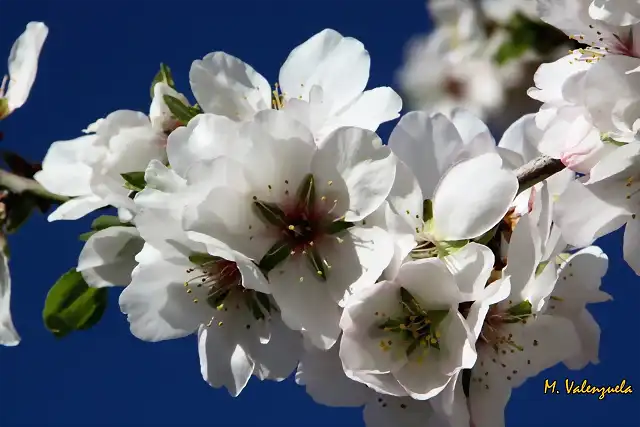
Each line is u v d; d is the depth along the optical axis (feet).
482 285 1.75
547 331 1.82
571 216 1.80
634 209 1.80
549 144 1.81
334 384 1.82
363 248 1.76
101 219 1.83
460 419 1.78
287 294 1.76
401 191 1.77
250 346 1.80
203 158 1.75
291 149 1.76
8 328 1.83
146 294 1.79
